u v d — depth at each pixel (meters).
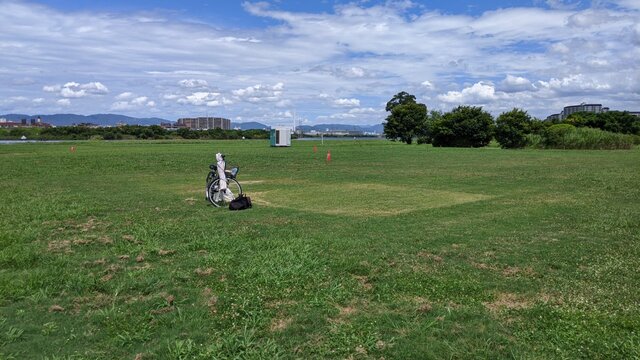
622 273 6.70
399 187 16.94
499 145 58.62
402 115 75.12
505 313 5.27
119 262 7.17
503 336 4.68
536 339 4.62
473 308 5.37
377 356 4.32
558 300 5.64
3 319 5.02
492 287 6.12
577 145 50.31
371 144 68.25
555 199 13.91
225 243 8.21
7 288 5.81
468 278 6.41
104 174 22.02
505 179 19.52
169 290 5.91
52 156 32.69
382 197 14.53
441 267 6.95
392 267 6.93
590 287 6.11
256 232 9.30
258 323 4.97
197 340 4.62
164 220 10.61
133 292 5.90
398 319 5.08
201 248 8.04
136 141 77.62
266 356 4.28
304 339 4.64
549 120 74.62
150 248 7.83
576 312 5.20
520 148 53.38
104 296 5.77
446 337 4.68
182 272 6.57
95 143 65.06
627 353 4.31
